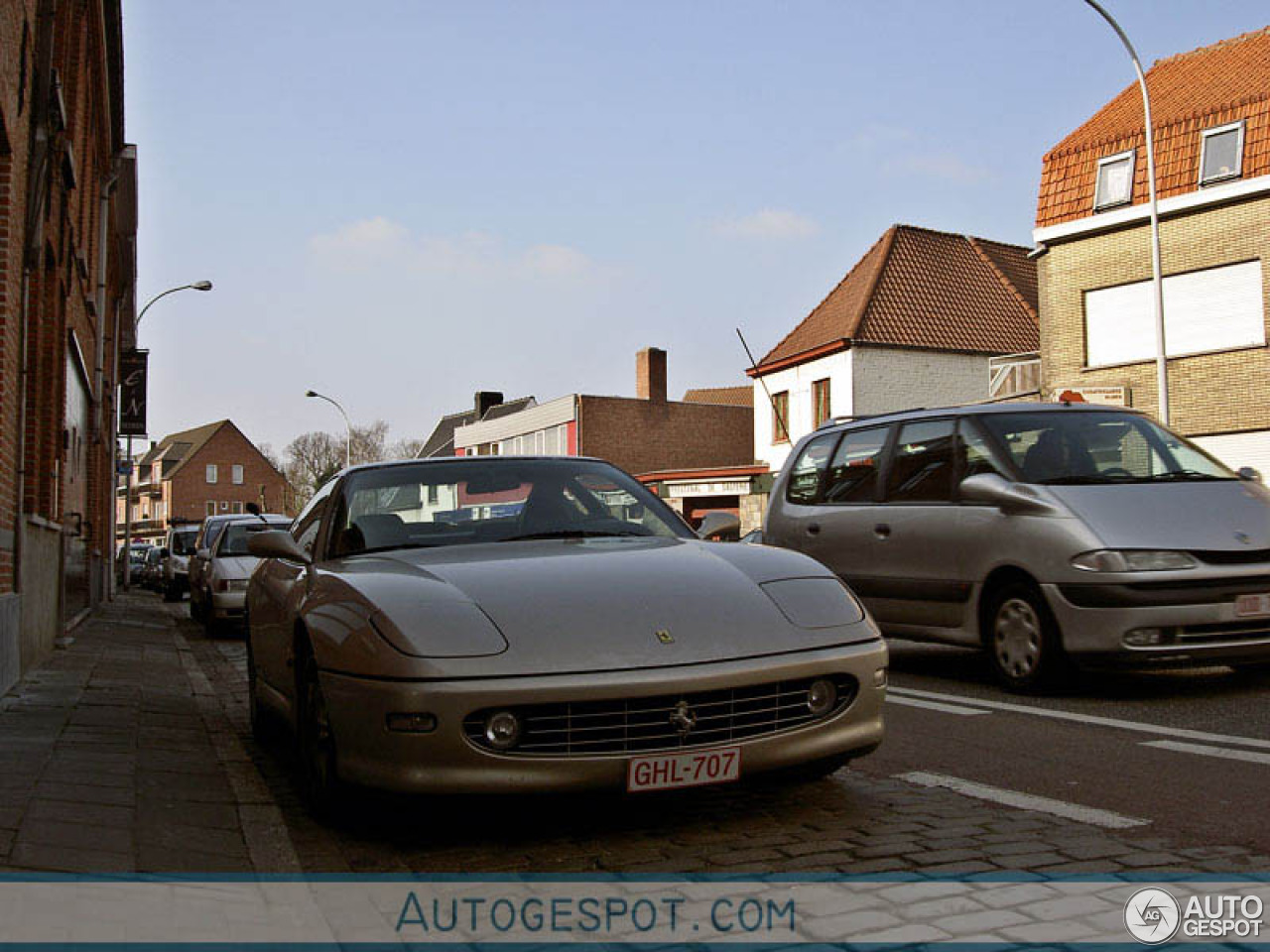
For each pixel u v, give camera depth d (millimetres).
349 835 4266
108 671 9352
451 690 3736
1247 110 23422
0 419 7676
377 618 4047
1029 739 5734
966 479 7590
